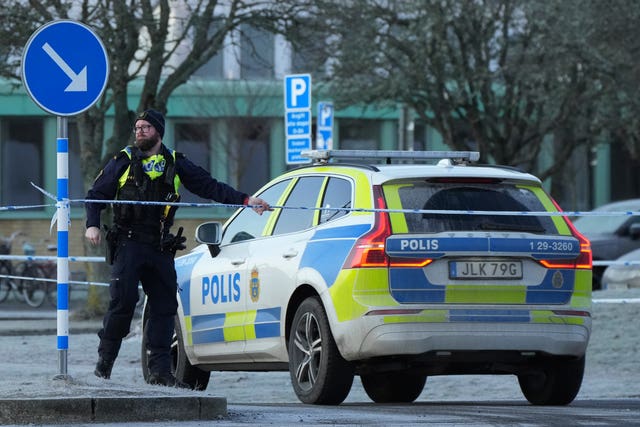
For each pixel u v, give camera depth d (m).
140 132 26.97
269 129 107.81
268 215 31.19
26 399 22.62
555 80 82.62
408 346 26.81
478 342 27.12
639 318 47.84
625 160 125.00
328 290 27.61
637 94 82.56
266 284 29.91
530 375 30.28
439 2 79.56
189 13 66.31
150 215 27.09
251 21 65.69
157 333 27.61
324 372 27.81
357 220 27.80
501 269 27.47
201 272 32.66
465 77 82.69
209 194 27.34
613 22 81.88
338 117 112.88
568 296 28.06
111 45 62.22
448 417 24.52
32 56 25.86
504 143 86.56
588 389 37.31
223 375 42.38
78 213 106.00
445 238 27.22
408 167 28.69
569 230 28.50
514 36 83.81
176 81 65.62
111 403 22.98
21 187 106.38
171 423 22.91
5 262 85.81
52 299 85.38
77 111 26.00
